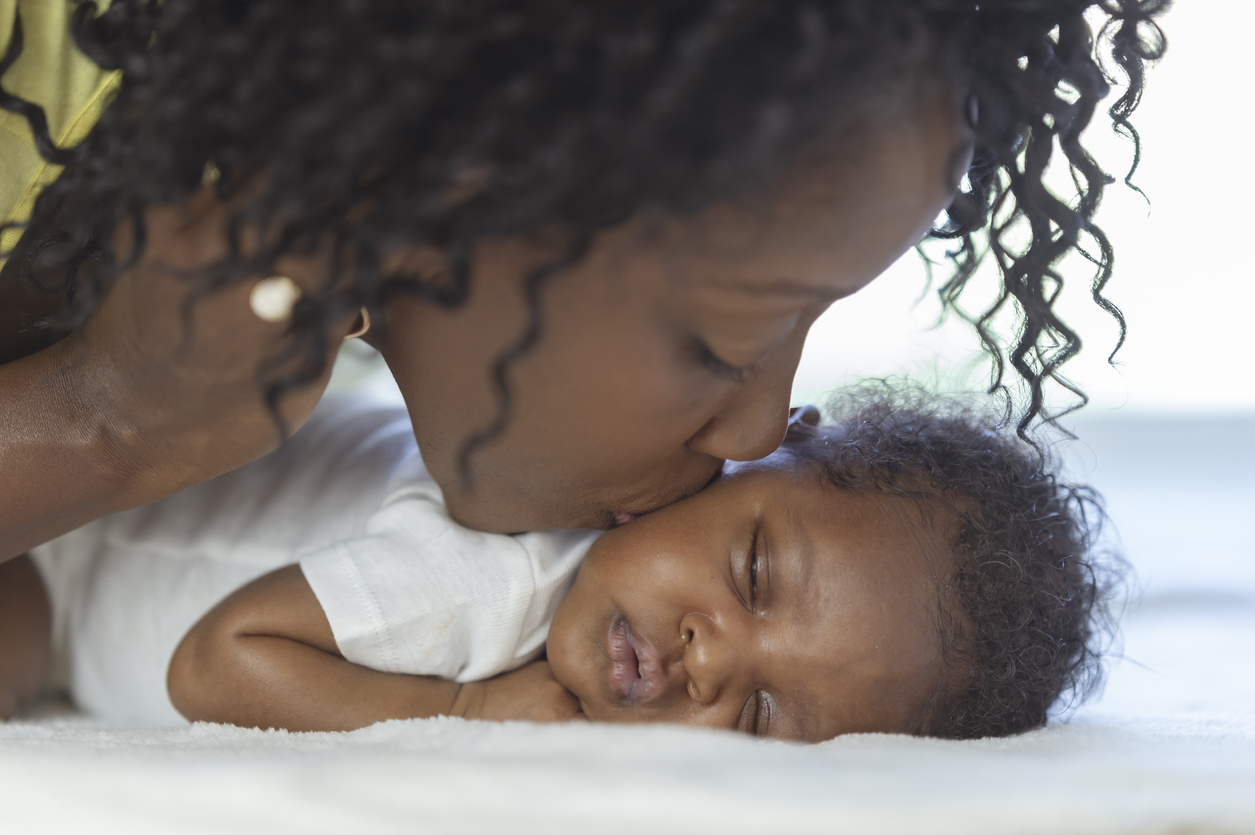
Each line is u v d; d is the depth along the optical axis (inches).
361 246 23.6
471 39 21.6
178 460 29.9
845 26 22.4
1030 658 42.3
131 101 27.0
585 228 23.5
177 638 45.4
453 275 25.0
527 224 23.2
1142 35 31.7
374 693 39.9
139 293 26.3
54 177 34.0
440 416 30.8
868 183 24.6
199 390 27.2
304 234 24.0
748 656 39.9
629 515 41.2
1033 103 26.4
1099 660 47.6
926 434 47.2
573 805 19.7
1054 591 44.1
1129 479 101.7
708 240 24.2
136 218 25.5
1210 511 93.3
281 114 23.3
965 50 25.5
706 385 28.3
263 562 45.9
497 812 19.6
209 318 25.5
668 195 22.5
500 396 27.0
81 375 28.9
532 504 35.6
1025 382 37.5
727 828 19.1
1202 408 111.0
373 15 22.3
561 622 42.4
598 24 21.3
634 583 40.8
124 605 46.0
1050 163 28.6
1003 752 28.3
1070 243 29.6
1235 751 28.9
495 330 26.7
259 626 39.7
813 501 42.0
